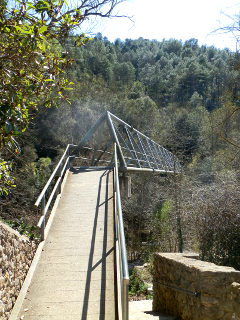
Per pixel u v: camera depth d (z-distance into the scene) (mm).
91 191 7613
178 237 12234
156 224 15438
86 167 10039
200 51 84562
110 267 4500
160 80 58375
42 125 22359
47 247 5074
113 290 3996
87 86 30984
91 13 3633
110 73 47625
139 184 19578
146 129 28766
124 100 33625
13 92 3004
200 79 57469
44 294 3938
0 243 3732
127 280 2621
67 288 4051
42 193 4980
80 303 3762
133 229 19453
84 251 4945
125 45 99312
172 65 82625
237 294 3936
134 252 17562
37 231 6289
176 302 5098
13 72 3074
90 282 4164
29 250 5008
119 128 23750
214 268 4375
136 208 19125
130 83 53500
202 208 9430
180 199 12406
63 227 5781
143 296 9086
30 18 3172
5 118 2893
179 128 29672
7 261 3881
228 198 8859
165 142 23312
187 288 4672
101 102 30547
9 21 2992
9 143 3238
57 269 4465
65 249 5012
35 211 11805
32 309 3668
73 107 24328
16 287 4105
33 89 3234
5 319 3467
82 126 24047
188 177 15500
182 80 58625
